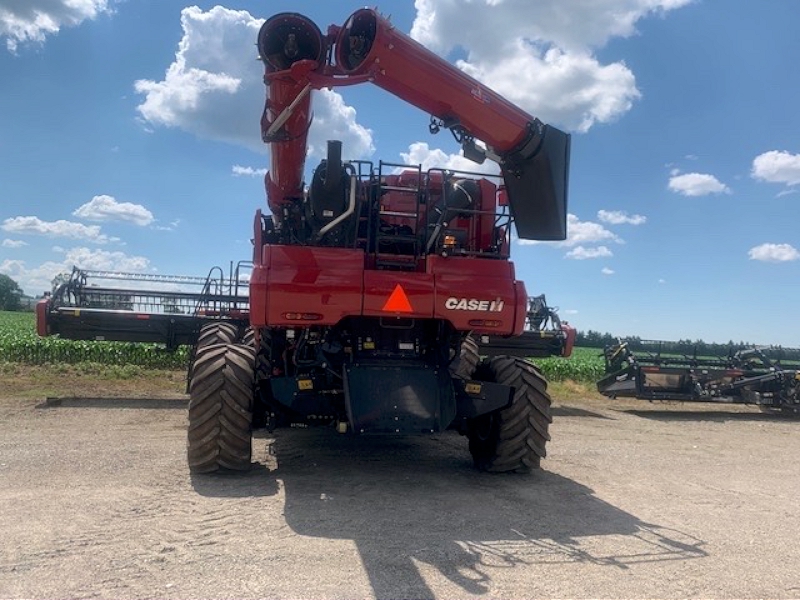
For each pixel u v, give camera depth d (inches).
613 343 605.3
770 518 223.8
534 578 159.8
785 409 537.3
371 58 216.8
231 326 425.4
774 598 153.3
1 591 140.0
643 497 247.6
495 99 233.3
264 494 224.4
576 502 235.0
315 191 244.2
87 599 137.5
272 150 265.6
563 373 749.9
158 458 274.5
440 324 255.9
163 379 576.7
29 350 628.1
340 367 251.6
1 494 213.0
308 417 257.1
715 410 590.9
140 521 189.3
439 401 242.4
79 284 527.2
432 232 254.5
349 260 237.9
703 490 264.5
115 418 385.4
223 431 242.7
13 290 4409.5
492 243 268.8
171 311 535.5
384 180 263.6
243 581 149.6
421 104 235.5
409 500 226.1
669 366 555.2
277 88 226.5
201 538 177.3
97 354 638.5
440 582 154.5
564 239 248.7
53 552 162.6
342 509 210.7
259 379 258.5
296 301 231.1
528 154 240.2
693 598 151.5
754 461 339.9
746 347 612.4
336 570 158.4
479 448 286.0
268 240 302.0
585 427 442.6
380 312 235.9
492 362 285.9
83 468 252.5
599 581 159.8
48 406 422.0
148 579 148.7
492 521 206.1
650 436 416.8
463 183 262.4
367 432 230.8
